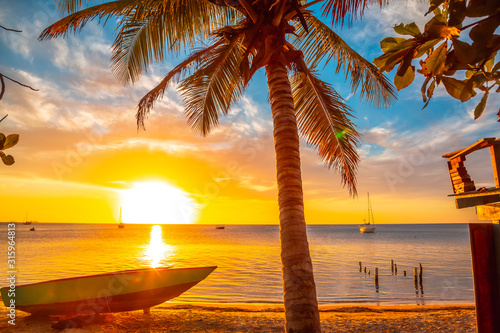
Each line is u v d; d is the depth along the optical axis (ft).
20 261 102.27
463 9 3.47
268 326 31.65
